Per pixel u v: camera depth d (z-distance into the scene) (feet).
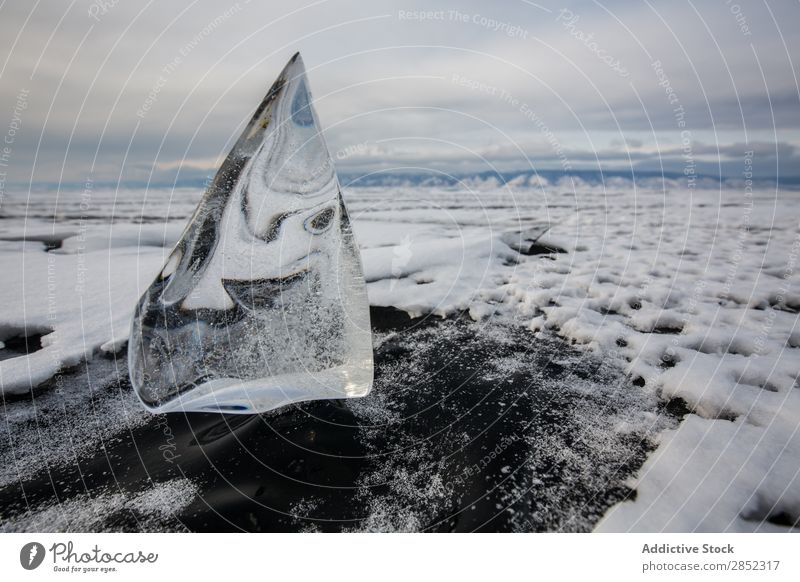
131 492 5.57
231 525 5.19
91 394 7.45
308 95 6.51
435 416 6.84
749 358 8.04
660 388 7.39
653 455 6.02
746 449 5.98
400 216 20.12
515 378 7.80
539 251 14.49
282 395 6.48
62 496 5.55
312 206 6.61
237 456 6.03
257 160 6.38
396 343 9.09
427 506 5.38
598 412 6.88
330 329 6.69
